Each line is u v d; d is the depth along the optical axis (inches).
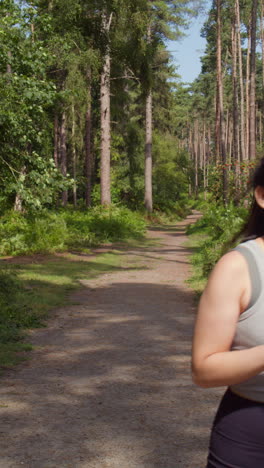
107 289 494.3
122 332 328.2
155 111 2044.8
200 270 603.8
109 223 1080.8
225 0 1418.6
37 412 195.2
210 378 57.9
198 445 167.9
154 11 1647.4
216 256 555.5
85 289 493.0
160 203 2074.3
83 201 1748.3
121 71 1250.6
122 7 1092.5
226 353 57.7
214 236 788.6
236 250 61.0
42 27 582.6
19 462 155.3
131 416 191.9
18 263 647.8
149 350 285.9
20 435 174.6
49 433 176.2
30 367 253.8
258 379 59.6
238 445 60.5
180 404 205.0
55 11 960.9
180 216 2237.9
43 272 581.3
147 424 184.5
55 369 250.8
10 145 540.4
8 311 355.6
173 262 717.3
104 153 1259.8
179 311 393.7
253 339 58.8
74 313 384.2
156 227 1587.1
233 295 58.8
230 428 61.1
